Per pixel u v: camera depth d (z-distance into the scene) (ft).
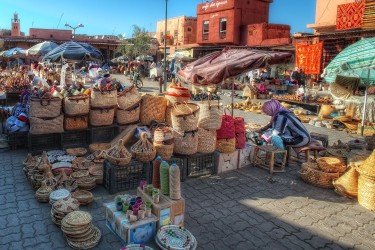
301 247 13.10
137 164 17.38
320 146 23.08
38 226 13.67
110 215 13.44
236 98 62.39
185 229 13.00
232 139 20.95
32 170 17.97
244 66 20.02
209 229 14.12
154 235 12.97
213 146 20.30
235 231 14.07
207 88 43.62
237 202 16.89
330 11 67.72
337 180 18.45
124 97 24.14
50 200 14.71
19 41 134.10
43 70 62.69
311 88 70.38
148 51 138.92
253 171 21.53
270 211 16.03
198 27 115.34
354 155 21.13
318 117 42.57
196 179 19.75
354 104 38.17
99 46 148.56
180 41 138.51
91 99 23.61
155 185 14.58
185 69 22.80
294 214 15.81
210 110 19.71
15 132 23.17
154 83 93.09
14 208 15.08
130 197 14.02
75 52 33.12
